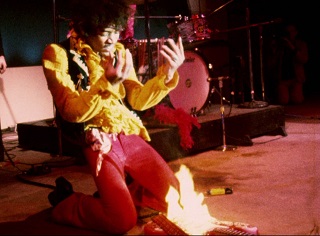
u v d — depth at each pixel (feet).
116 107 8.66
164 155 14.10
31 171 13.87
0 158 16.03
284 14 29.27
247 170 12.93
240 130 16.42
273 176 12.16
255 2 26.89
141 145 8.96
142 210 9.89
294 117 21.94
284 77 27.35
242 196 10.64
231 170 13.03
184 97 16.70
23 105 22.91
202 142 15.29
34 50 23.11
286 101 26.78
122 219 8.14
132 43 17.34
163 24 25.05
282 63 27.20
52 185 12.60
